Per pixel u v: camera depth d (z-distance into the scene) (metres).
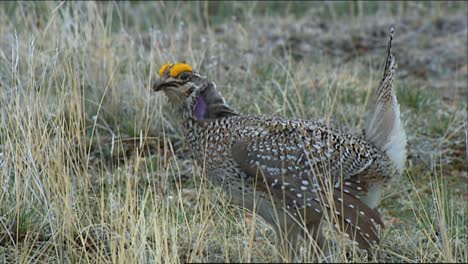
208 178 9.73
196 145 9.61
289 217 9.15
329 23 20.48
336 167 9.10
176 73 9.50
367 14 21.20
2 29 15.75
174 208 10.47
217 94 9.60
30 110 10.45
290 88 14.42
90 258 9.53
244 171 9.15
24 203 10.02
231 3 20.73
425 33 19.62
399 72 17.42
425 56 18.19
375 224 9.24
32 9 16.33
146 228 9.51
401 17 20.62
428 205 11.29
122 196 11.04
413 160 13.05
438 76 17.30
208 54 15.72
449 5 21.17
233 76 15.05
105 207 10.34
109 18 14.62
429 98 14.99
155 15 19.78
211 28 19.00
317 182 8.83
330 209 8.82
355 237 8.84
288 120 9.40
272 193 9.09
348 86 15.22
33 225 9.92
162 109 13.42
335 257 9.00
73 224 9.69
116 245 9.34
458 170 12.84
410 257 9.77
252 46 17.47
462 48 18.53
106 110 13.44
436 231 10.23
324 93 14.34
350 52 18.69
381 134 9.52
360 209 8.94
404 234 10.23
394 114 9.44
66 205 9.58
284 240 9.15
